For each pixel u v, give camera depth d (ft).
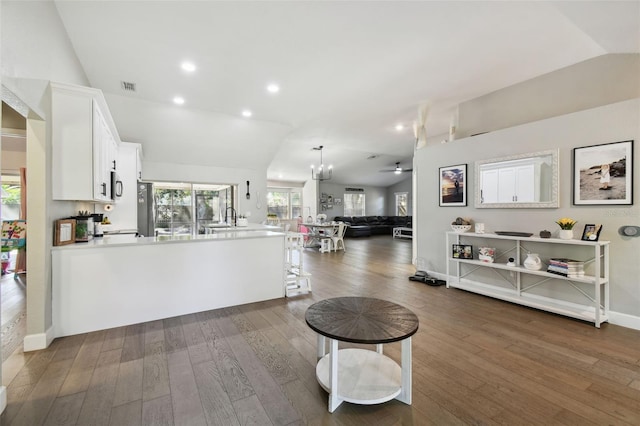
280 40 9.27
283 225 36.24
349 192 43.98
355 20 8.31
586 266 10.03
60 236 8.43
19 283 13.74
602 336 8.48
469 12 8.02
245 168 23.17
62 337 8.30
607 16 7.45
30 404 5.48
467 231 13.48
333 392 5.36
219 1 7.46
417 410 5.38
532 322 9.57
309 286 13.00
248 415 5.25
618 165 9.21
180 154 19.97
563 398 5.72
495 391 5.93
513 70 11.48
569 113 10.90
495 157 12.50
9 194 19.63
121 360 7.06
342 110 16.08
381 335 5.16
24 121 8.27
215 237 10.68
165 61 10.52
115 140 13.37
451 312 10.50
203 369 6.70
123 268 9.12
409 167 38.83
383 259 21.72
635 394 5.83
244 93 13.57
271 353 7.45
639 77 9.73
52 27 7.68
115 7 7.68
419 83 12.61
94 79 11.96
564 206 10.44
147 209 16.46
